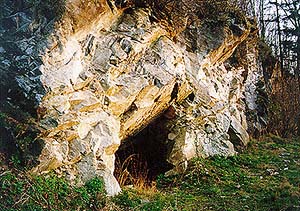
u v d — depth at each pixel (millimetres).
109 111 7531
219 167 9688
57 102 6535
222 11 10727
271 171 9812
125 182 8578
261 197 7836
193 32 10305
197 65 10320
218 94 11188
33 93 6367
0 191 5621
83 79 7023
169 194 7957
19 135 6184
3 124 6199
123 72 7844
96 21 7441
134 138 9734
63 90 6625
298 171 9898
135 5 8430
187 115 9953
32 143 6223
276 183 8859
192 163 9359
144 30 8273
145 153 9953
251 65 14086
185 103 10039
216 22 10648
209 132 10469
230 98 12219
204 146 10062
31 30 6758
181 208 7094
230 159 10375
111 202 6473
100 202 6289
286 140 13891
